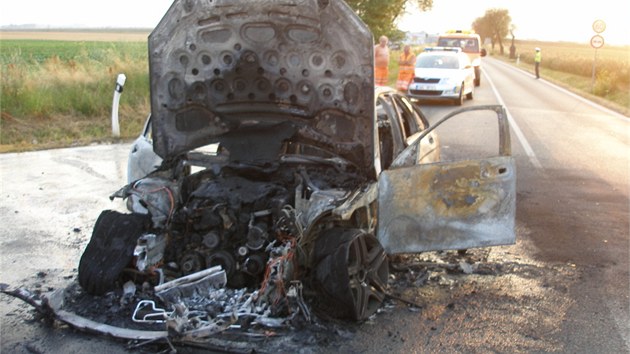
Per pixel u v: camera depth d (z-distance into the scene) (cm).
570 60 4775
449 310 512
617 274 600
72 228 754
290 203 520
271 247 502
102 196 902
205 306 478
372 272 501
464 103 2297
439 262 623
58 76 1739
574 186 972
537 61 4034
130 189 553
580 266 620
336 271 464
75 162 1138
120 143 1345
